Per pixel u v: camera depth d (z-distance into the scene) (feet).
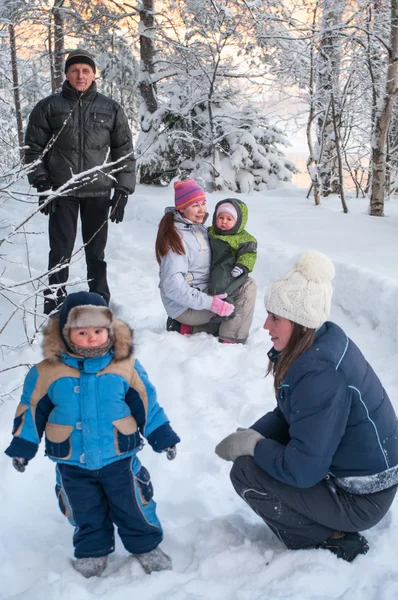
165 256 14.51
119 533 7.57
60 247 17.03
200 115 46.34
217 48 41.68
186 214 14.73
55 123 16.55
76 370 7.25
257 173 47.11
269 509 7.57
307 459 6.98
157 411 7.55
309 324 7.09
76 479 7.32
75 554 7.54
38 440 7.30
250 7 33.83
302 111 39.42
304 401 7.01
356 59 33.65
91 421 7.19
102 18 50.72
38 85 67.72
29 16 50.26
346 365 7.06
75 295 7.23
